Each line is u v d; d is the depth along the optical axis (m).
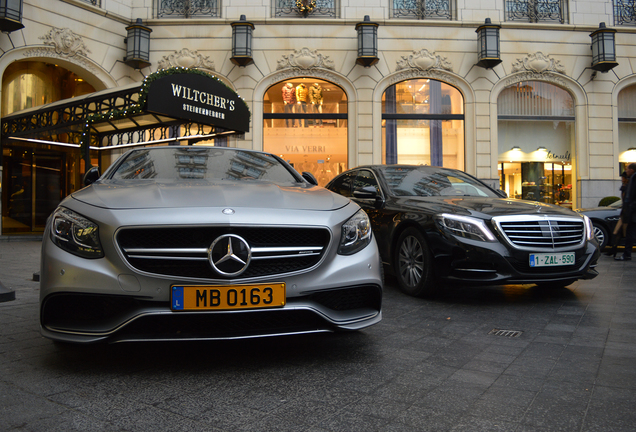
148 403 1.96
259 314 2.33
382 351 2.75
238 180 3.23
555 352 2.74
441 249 4.09
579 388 2.17
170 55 13.12
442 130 13.76
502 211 4.09
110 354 2.63
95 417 1.82
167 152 3.69
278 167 3.74
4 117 10.78
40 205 13.52
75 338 2.20
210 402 1.98
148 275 2.21
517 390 2.15
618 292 4.73
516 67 13.78
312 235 2.47
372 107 13.42
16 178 13.16
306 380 2.26
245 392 2.10
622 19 14.20
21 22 10.55
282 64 13.30
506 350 2.79
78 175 13.92
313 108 13.56
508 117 13.99
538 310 3.90
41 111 9.81
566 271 4.12
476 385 2.21
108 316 2.28
